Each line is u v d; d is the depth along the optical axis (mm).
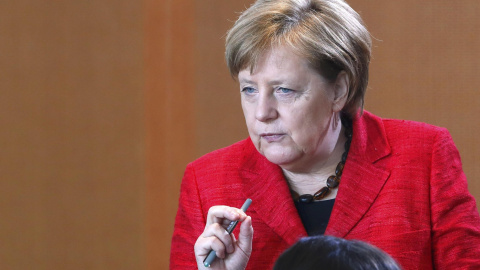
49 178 12523
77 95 12578
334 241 2791
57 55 12523
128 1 12609
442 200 4598
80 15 12547
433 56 11945
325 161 4688
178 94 12734
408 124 4891
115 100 12641
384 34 12062
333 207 4613
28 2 12469
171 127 12719
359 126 4746
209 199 4859
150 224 12688
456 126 11906
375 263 2676
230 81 12680
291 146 4348
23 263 12477
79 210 12570
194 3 12680
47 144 12516
